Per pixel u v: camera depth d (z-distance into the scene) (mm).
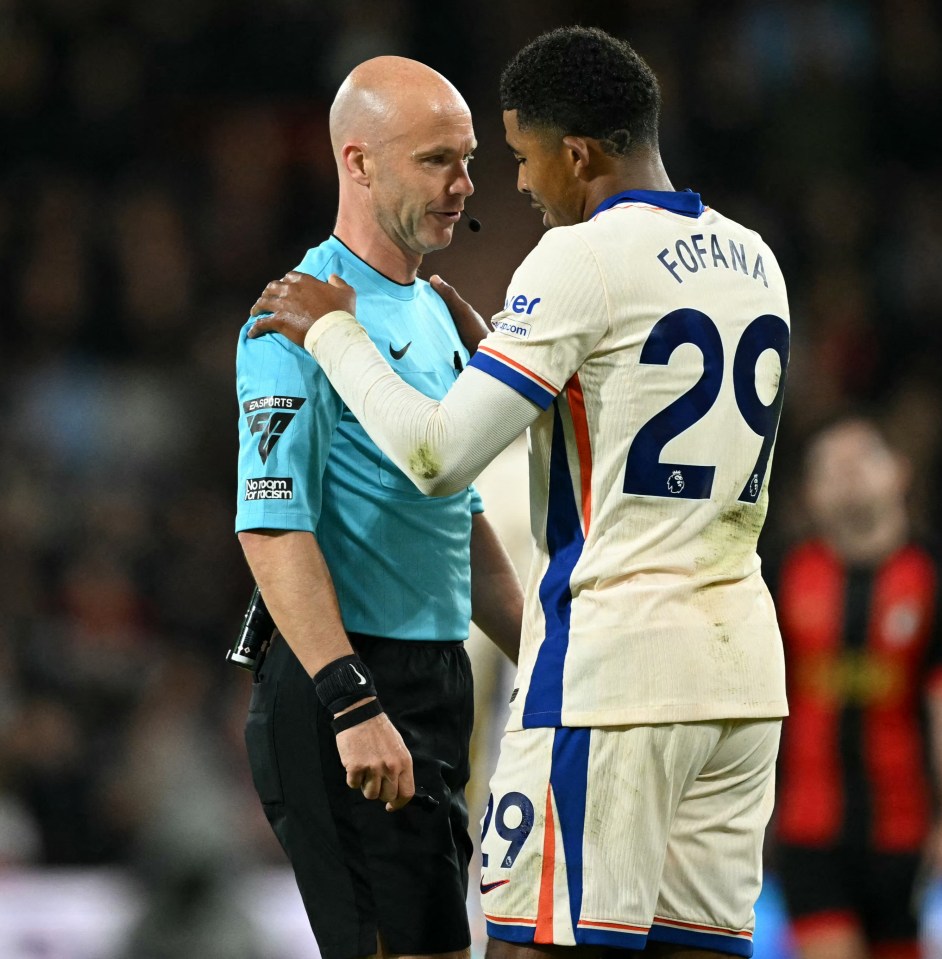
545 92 10953
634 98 10977
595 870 10438
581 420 10648
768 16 45969
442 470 10430
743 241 11195
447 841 11688
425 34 44969
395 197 11508
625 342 10438
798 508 35781
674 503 10586
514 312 10484
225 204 42562
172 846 19344
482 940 18594
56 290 40125
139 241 41219
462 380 10547
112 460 36906
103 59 44125
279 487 11008
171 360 39719
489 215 42750
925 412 38000
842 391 39875
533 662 10836
